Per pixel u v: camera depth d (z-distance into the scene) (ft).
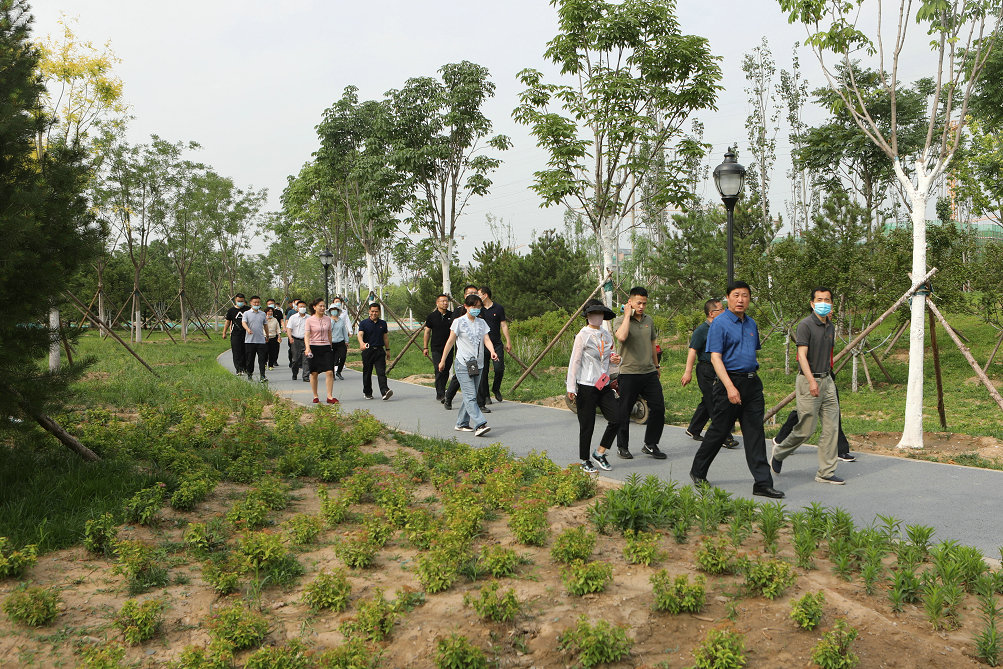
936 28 28.02
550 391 45.57
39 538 16.14
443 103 79.10
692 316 73.41
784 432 23.80
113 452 23.81
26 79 20.79
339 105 103.35
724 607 13.03
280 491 20.80
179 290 135.95
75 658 11.60
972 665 10.91
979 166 46.93
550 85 48.24
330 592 13.43
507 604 12.51
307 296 159.33
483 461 24.21
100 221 21.93
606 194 48.80
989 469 24.11
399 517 18.11
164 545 16.71
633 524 17.06
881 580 14.03
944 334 62.18
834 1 29.55
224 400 39.83
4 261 18.35
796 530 16.11
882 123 86.94
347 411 38.70
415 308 110.22
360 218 104.63
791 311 50.62
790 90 161.68
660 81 47.83
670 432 31.60
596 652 11.16
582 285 90.63
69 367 20.76
